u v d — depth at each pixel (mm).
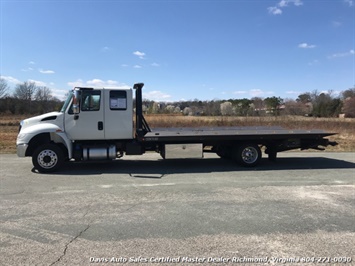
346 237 4098
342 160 10914
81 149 8945
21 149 8477
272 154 10031
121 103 8977
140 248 3756
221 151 10250
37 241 3973
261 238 4055
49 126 8617
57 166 8562
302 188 6750
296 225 4523
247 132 9852
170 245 3836
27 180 7562
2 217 4891
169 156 9242
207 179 7688
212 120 27422
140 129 9250
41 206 5453
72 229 4375
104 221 4691
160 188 6750
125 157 11594
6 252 3658
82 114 8781
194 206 5438
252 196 6102
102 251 3678
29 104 66062
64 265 3342
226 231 4285
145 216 4914
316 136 9594
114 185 7031
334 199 5891
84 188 6750
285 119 29562
